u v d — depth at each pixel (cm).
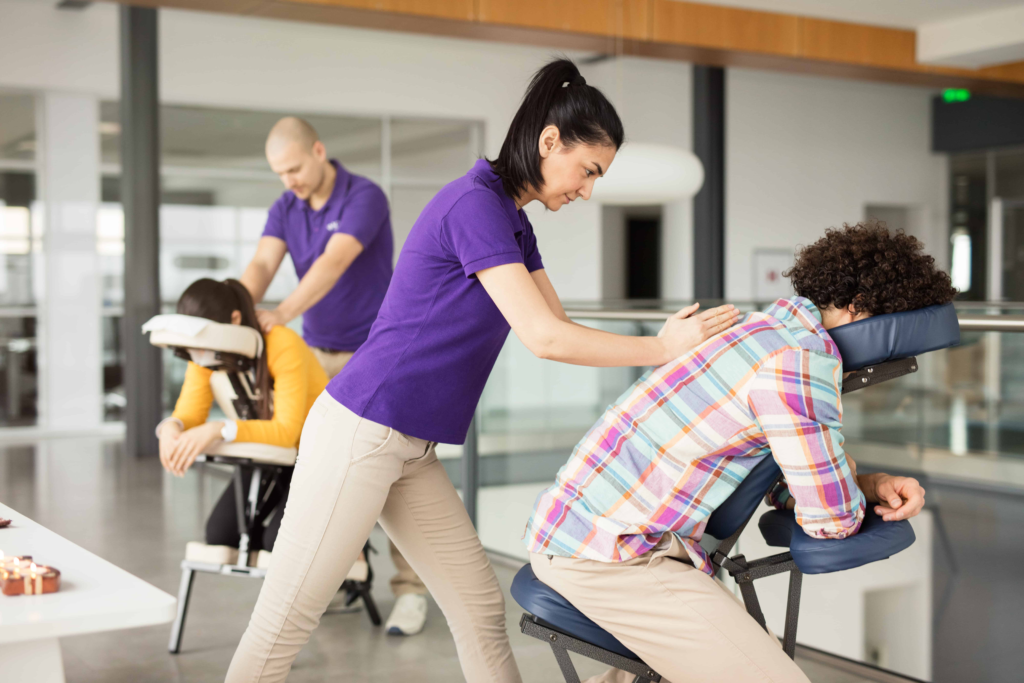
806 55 679
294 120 270
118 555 362
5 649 118
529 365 514
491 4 576
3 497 479
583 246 965
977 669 306
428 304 155
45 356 755
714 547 161
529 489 450
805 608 287
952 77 745
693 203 758
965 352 582
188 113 809
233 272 832
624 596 146
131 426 618
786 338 143
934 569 418
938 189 1135
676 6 635
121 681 230
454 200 152
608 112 151
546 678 238
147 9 616
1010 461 564
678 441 146
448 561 175
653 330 502
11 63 724
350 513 157
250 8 539
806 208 1060
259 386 241
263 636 159
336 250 265
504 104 930
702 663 143
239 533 254
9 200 737
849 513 141
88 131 757
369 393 156
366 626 274
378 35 851
